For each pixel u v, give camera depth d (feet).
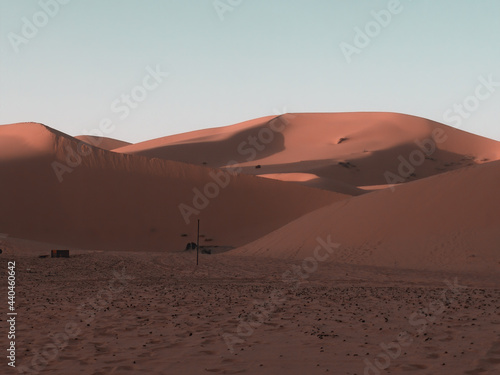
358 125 469.57
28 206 191.83
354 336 30.83
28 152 216.13
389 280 66.13
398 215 107.76
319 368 23.95
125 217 197.26
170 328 33.94
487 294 50.49
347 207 122.11
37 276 71.10
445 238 94.63
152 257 105.09
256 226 203.82
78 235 185.78
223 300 46.62
